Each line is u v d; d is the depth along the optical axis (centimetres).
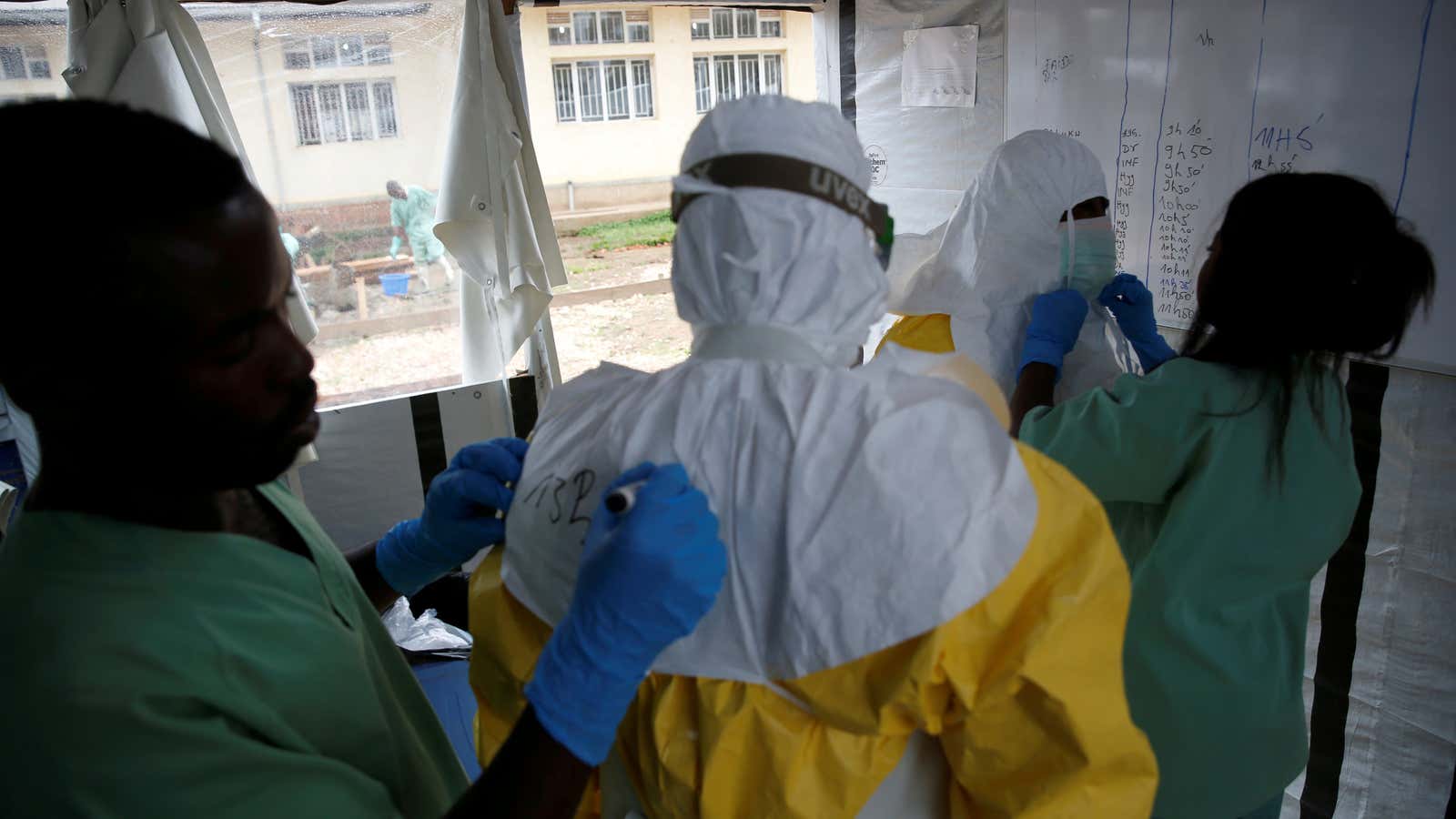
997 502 65
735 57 1483
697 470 70
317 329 273
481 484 90
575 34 1388
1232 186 201
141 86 234
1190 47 206
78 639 60
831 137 74
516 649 83
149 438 62
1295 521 126
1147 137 221
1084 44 236
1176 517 126
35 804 58
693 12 1430
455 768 99
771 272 72
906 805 75
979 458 66
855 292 74
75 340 57
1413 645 183
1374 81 169
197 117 245
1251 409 123
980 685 68
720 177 72
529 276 282
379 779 79
